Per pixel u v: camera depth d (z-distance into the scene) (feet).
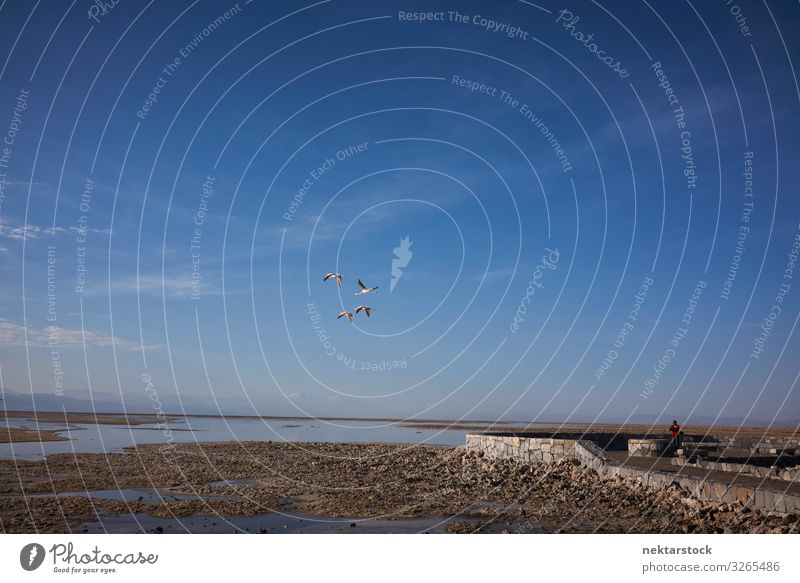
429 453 119.65
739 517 51.52
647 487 67.26
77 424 254.27
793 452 97.19
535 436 116.78
